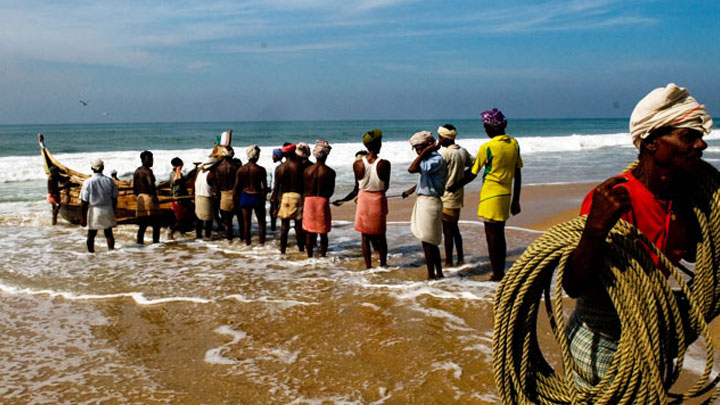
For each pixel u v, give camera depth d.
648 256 1.92
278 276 6.93
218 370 4.21
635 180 2.00
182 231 10.02
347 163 23.02
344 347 4.61
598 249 1.86
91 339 4.88
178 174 9.74
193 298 6.01
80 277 6.96
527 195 13.21
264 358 4.42
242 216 9.52
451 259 7.27
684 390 3.71
